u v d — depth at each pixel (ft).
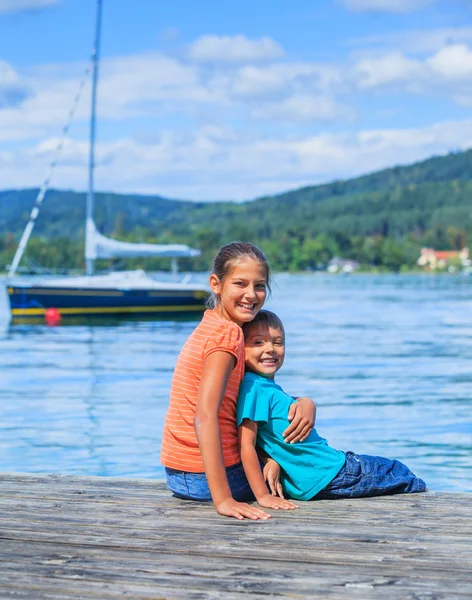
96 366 57.47
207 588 10.19
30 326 95.66
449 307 140.46
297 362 59.57
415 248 621.31
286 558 11.26
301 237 596.70
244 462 13.97
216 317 14.17
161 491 15.05
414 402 40.65
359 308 137.90
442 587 10.16
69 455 28.48
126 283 106.73
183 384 14.03
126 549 11.69
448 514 13.41
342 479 14.37
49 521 13.11
